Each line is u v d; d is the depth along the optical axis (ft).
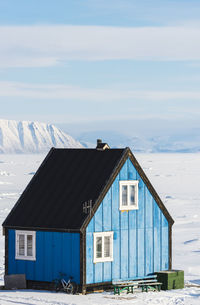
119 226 139.33
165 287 140.46
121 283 134.51
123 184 140.77
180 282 143.33
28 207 143.33
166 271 145.07
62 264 134.10
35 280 138.41
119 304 116.37
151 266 145.79
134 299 123.13
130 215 142.00
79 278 131.03
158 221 148.36
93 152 147.02
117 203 139.23
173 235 266.98
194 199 471.21
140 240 143.84
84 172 143.43
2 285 144.36
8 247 143.33
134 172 143.74
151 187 147.13
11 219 142.92
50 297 122.93
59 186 143.74
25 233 140.26
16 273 141.69
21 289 137.39
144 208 145.38
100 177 139.54
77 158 148.25
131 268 141.18
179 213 362.33
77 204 136.26
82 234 131.03
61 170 147.64
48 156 152.66
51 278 135.85
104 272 135.13
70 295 127.13
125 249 140.26
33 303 114.21
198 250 224.94
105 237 136.46
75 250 131.95
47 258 136.67
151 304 118.32
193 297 128.06
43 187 145.89
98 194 135.64
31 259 139.13
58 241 134.92
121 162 140.67
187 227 295.69
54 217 136.77
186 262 199.41
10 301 116.78
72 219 133.49
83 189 139.13
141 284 135.54
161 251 148.56
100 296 126.62
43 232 137.49
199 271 181.16
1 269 176.24
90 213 132.46
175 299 125.59
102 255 134.92
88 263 131.85
